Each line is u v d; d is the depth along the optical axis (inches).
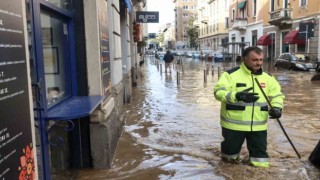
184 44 4416.8
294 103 451.8
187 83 743.1
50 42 165.9
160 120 346.0
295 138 275.7
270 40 1566.2
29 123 108.6
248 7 1902.1
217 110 401.1
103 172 197.3
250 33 1867.6
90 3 195.9
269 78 196.7
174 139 273.1
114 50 272.7
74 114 142.3
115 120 242.5
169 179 188.5
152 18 785.6
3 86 90.7
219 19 2586.1
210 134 289.1
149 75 1000.9
